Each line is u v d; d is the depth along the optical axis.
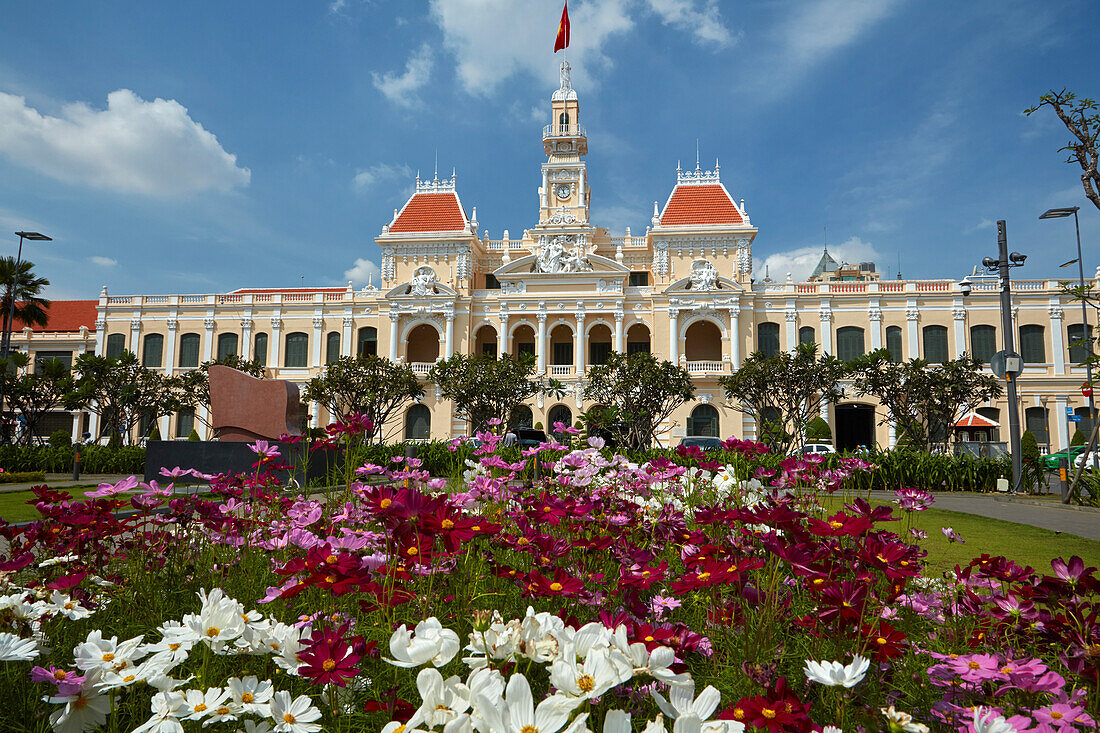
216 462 16.08
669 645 2.57
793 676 3.07
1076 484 15.73
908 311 44.62
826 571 3.10
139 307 51.53
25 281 42.72
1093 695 2.77
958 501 16.19
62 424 51.41
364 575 2.89
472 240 48.97
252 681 2.49
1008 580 3.62
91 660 2.46
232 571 4.49
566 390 44.16
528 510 4.79
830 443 40.19
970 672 2.65
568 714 1.92
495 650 2.28
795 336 45.31
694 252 47.00
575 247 48.34
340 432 6.27
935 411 31.14
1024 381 43.12
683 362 44.12
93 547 4.48
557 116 51.78
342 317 50.19
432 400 45.25
